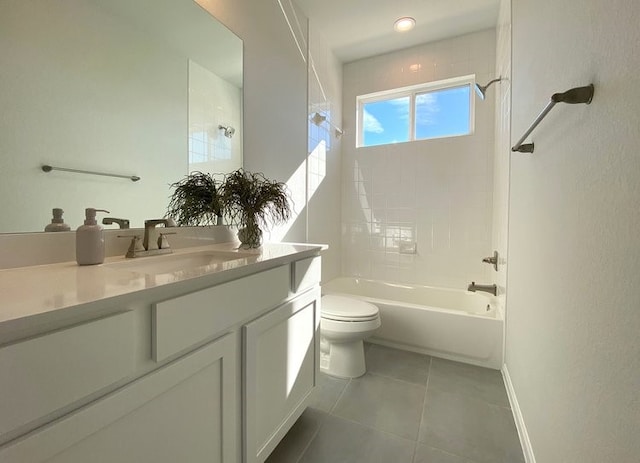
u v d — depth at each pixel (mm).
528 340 1309
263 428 1092
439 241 2744
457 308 2588
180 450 770
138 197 1226
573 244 848
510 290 1741
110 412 600
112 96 1141
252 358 1006
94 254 943
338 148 3008
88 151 1068
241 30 1658
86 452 571
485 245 2576
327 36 2576
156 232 1226
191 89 1426
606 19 686
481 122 2564
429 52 2688
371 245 3016
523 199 1433
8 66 880
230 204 1414
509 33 1823
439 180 2732
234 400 947
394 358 2117
